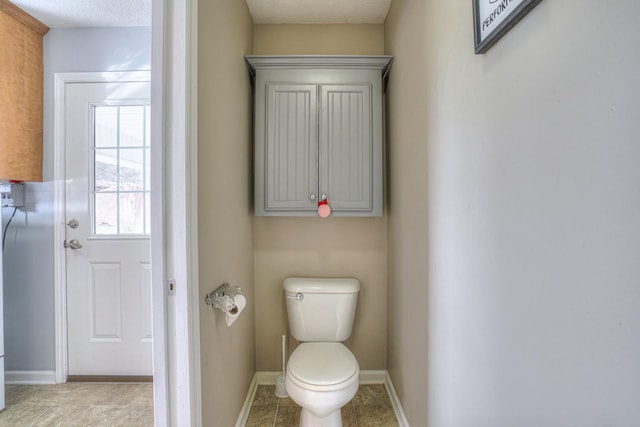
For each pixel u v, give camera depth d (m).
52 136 1.92
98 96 1.96
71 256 1.94
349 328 1.69
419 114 1.19
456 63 0.87
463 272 0.84
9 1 1.68
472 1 0.74
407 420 1.39
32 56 1.85
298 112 1.64
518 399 0.60
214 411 1.09
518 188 0.60
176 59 0.88
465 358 0.83
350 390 1.22
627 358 0.38
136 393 1.82
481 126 0.74
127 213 1.99
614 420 0.40
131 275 1.96
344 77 1.64
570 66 0.46
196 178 0.92
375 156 1.64
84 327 1.95
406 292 1.40
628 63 0.37
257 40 1.87
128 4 1.73
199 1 0.98
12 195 1.85
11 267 1.92
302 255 1.87
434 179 1.05
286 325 1.87
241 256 1.51
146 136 1.98
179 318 0.88
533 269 0.56
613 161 0.40
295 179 1.65
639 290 0.37
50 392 1.83
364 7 1.72
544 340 0.53
